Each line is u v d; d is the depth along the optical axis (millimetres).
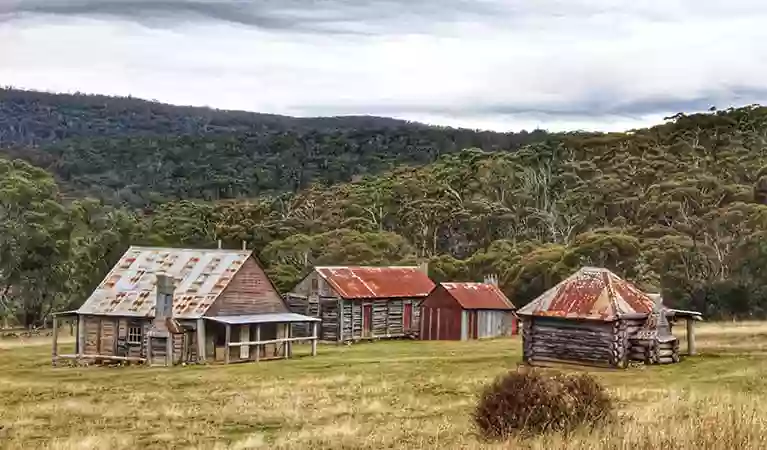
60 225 93750
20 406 33500
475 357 52250
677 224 106250
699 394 32000
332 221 127375
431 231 129875
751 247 89312
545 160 157000
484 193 142375
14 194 93000
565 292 47688
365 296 68562
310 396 35062
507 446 19188
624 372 42844
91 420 29656
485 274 97000
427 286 74875
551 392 21953
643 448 16922
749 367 43125
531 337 47688
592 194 131750
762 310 80562
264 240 112062
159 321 52625
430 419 28266
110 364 53594
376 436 24266
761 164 134750
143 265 58562
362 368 47469
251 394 36406
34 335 78000
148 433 26734
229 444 24672
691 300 83062
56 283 91812
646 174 138125
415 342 67500
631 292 47344
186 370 48594
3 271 89688
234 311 55156
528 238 123750
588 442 17938
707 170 138750
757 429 17422
